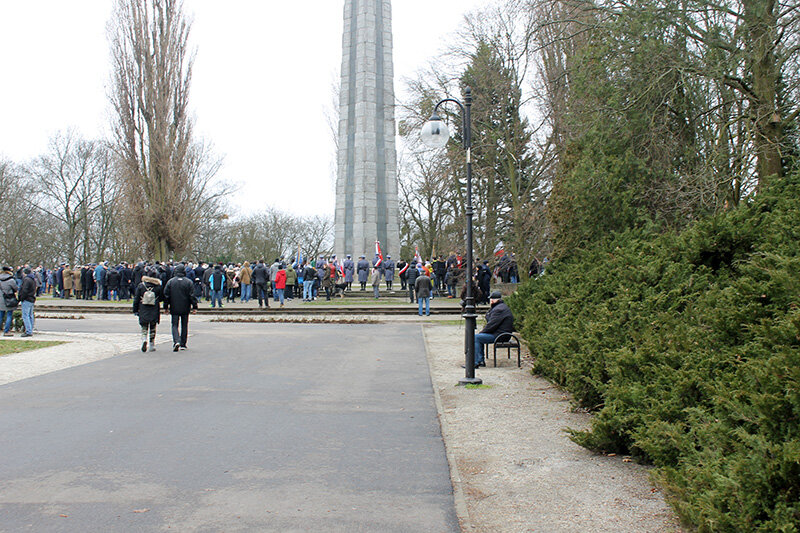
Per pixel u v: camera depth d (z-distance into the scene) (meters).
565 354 9.48
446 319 23.81
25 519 4.85
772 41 12.25
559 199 15.41
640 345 7.04
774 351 4.67
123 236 45.78
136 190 38.47
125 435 7.36
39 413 8.50
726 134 14.01
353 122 40.31
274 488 5.55
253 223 80.25
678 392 5.74
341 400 9.39
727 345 5.98
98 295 34.47
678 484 4.54
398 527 4.70
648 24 13.15
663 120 13.57
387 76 40.59
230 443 7.02
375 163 39.97
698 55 13.58
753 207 9.48
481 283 27.19
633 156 13.56
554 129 22.06
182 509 5.06
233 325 22.08
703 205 12.47
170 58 38.66
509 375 11.53
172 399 9.44
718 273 9.00
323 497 5.33
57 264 60.25
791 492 3.61
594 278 10.82
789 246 6.74
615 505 5.07
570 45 17.80
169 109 38.62
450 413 8.49
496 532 4.59
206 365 12.80
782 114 13.38
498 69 27.02
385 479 5.81
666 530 4.54
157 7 38.50
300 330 20.33
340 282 34.75
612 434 6.35
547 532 4.56
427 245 50.06
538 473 5.93
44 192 57.41
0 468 6.12
